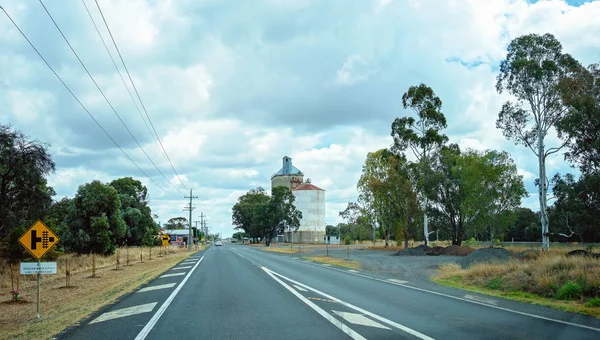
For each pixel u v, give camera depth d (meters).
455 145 61.62
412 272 26.11
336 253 56.72
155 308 12.44
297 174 141.88
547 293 14.65
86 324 10.38
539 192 42.44
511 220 57.34
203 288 17.53
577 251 27.52
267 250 74.50
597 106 28.95
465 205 54.91
